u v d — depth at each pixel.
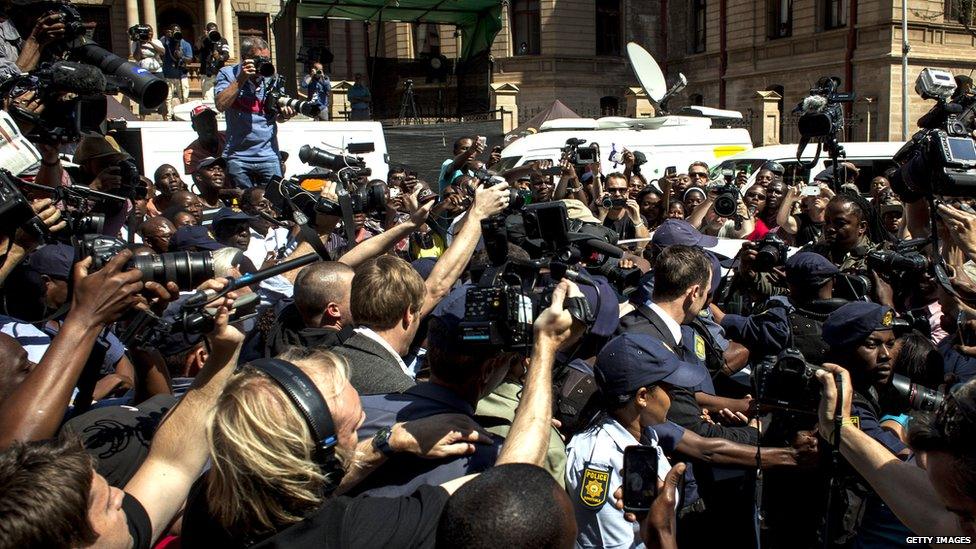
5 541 1.55
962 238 3.72
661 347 3.04
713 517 3.29
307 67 24.83
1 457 1.68
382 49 33.16
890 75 24.25
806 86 26.91
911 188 3.98
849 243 5.13
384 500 2.01
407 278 2.92
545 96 31.59
